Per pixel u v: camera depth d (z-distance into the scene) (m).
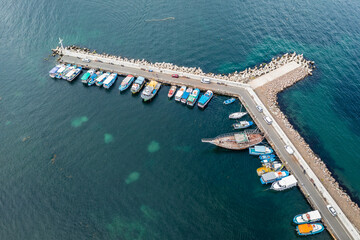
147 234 74.12
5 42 141.38
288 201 80.12
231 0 168.12
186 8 161.88
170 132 99.94
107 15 158.00
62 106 110.19
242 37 143.88
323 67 127.62
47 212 79.25
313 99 113.00
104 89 117.88
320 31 148.50
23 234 75.31
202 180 85.69
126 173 87.75
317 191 80.50
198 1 167.00
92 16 157.75
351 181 86.50
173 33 145.00
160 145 95.69
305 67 125.88
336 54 134.75
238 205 79.62
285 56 131.38
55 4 165.88
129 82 117.88
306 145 93.44
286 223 75.50
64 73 122.12
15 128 102.00
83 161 91.25
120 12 159.75
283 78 119.06
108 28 149.62
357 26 151.75
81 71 127.44
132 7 163.00
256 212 78.00
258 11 161.25
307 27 151.25
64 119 105.06
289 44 140.25
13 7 163.62
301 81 120.50
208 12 159.12
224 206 79.50
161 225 75.75
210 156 92.12
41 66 128.75
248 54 134.12
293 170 85.75
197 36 143.38
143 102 111.81
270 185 83.94
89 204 80.50
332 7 165.88
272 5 166.12
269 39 143.12
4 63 129.88
